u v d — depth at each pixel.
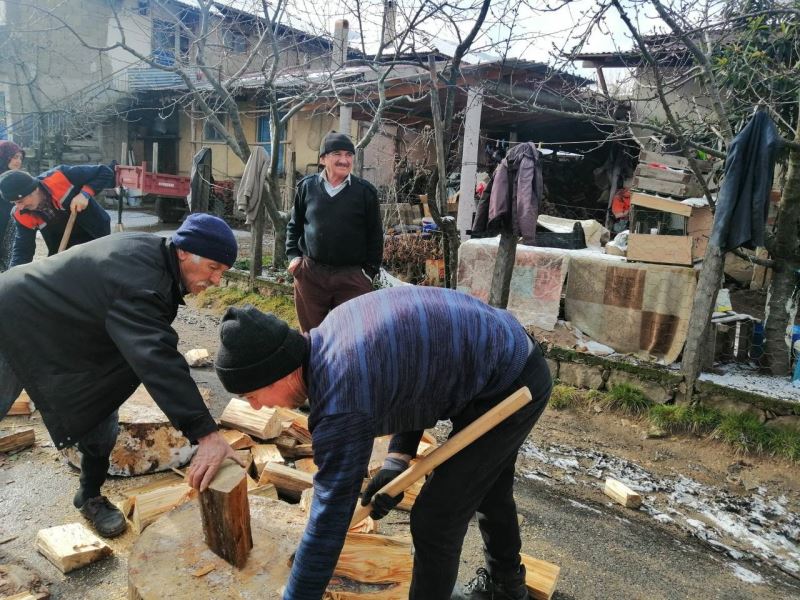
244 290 6.98
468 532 2.86
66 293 1.98
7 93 15.95
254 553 2.02
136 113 16.19
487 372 1.64
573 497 3.36
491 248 5.47
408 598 1.97
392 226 8.80
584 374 4.62
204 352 4.82
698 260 4.73
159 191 12.48
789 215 4.28
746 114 5.64
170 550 2.02
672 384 4.24
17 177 3.66
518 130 12.62
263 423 3.20
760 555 2.93
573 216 11.73
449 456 1.67
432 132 9.09
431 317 1.60
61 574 2.32
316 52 10.20
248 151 7.11
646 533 3.04
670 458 3.84
